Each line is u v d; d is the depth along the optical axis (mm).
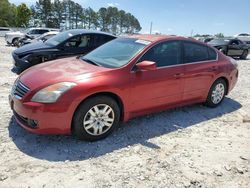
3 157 3619
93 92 3941
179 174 3504
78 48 8820
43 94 3779
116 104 4262
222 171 3631
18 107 3930
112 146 4082
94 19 94188
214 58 5785
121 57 4621
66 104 3795
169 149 4113
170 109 5664
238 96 7242
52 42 8883
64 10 85812
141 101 4555
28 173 3330
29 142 4031
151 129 4742
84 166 3541
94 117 4074
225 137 4660
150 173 3482
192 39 5453
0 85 6879
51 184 3160
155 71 4645
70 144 4051
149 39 4961
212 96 5863
